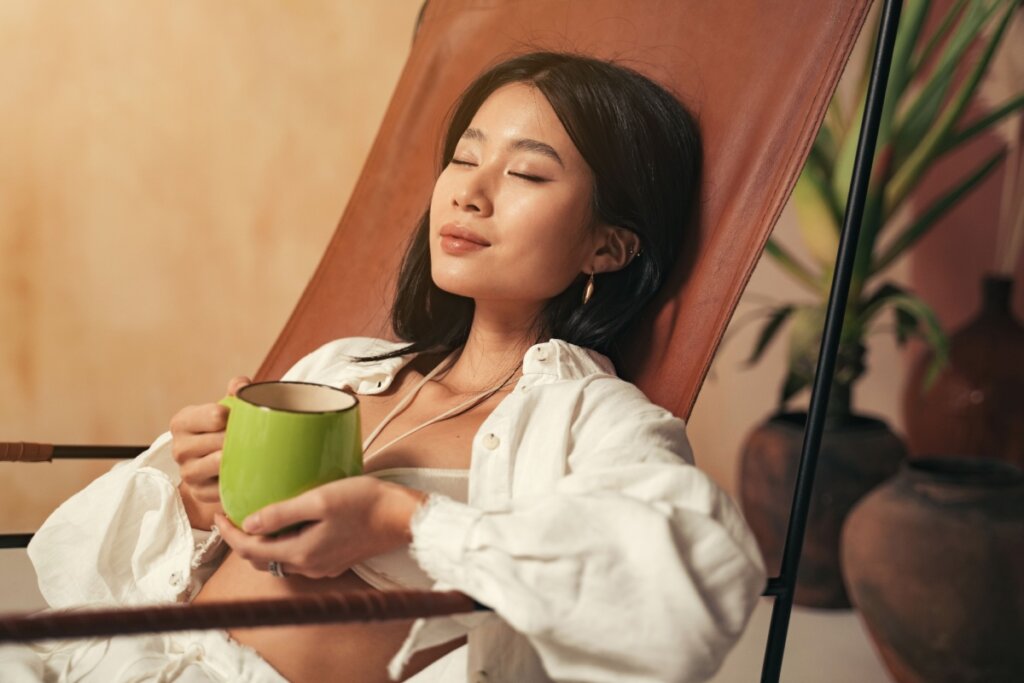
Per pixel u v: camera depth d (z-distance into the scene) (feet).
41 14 7.52
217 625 2.71
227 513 3.37
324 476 3.30
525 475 3.58
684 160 4.24
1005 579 5.98
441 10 5.54
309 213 8.19
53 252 7.75
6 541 4.13
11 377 7.79
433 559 3.11
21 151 7.61
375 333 5.12
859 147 3.75
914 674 6.32
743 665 6.82
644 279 4.17
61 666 3.79
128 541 4.14
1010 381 7.52
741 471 7.42
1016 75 8.12
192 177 7.93
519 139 4.00
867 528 6.31
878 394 8.79
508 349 4.22
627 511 3.05
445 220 4.03
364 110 8.20
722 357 8.69
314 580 3.60
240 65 7.92
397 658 3.30
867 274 7.03
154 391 8.04
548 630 2.94
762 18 4.32
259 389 3.50
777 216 4.03
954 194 7.04
